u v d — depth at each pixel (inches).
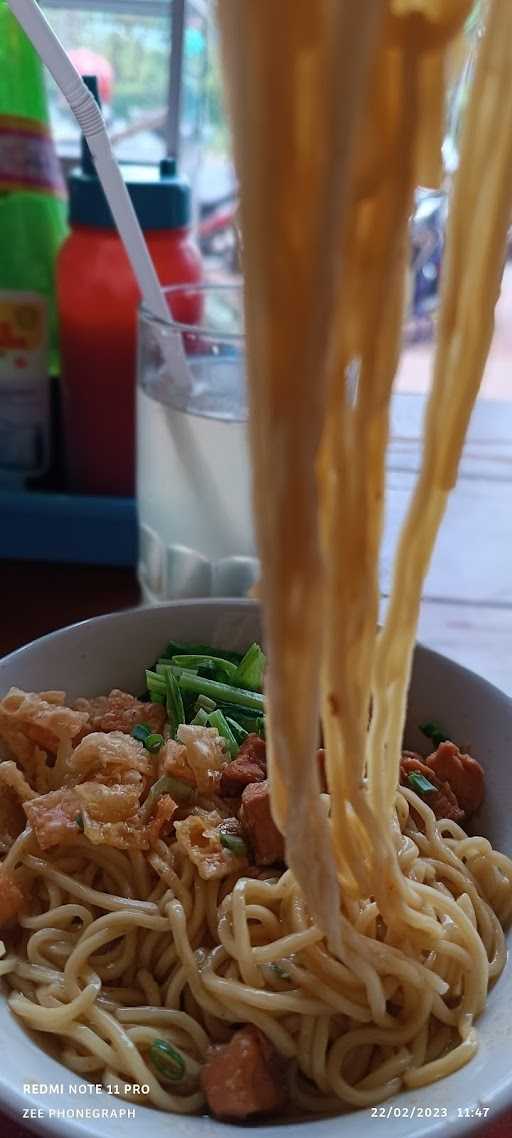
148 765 11.7
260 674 13.0
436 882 11.0
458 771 11.9
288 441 5.8
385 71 5.6
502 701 11.9
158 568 16.0
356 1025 9.9
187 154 22.1
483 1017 9.7
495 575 17.9
